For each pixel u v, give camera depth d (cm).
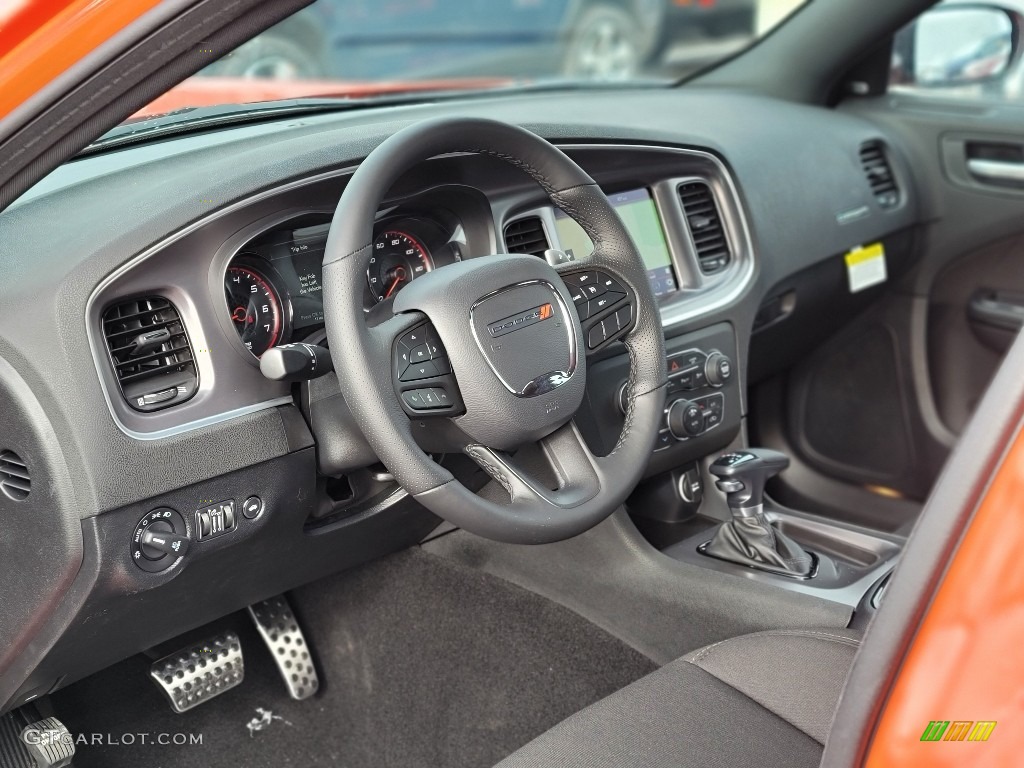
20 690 145
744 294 196
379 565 201
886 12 241
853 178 229
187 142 164
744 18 861
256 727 191
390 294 151
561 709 178
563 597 184
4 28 84
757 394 263
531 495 127
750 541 170
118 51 85
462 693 187
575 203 139
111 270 124
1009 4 230
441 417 126
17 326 122
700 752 108
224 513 136
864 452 257
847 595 157
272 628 197
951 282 243
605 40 891
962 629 59
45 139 92
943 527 60
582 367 133
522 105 218
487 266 127
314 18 766
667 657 175
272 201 134
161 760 183
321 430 143
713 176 194
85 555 127
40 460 124
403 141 123
